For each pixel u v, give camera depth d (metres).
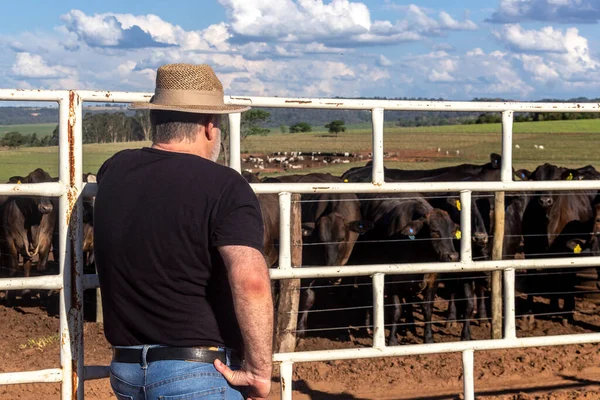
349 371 6.59
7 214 10.49
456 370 6.62
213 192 2.70
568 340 5.07
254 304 2.58
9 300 10.30
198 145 2.87
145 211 2.72
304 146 55.69
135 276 2.73
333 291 10.30
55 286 3.81
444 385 6.21
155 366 2.71
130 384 2.77
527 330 8.59
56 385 6.09
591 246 10.06
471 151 50.03
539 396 5.79
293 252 6.27
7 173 20.05
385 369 6.66
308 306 8.24
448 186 4.73
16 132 31.56
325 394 5.96
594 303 10.12
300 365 6.75
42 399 5.74
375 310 4.65
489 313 9.58
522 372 6.59
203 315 2.73
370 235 9.34
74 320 3.84
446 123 113.81
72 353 3.83
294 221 6.25
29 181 10.38
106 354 7.20
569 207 10.39
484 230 8.53
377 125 4.50
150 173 2.78
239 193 2.71
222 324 2.77
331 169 31.83
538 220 10.41
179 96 2.81
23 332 8.34
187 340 2.70
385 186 4.56
